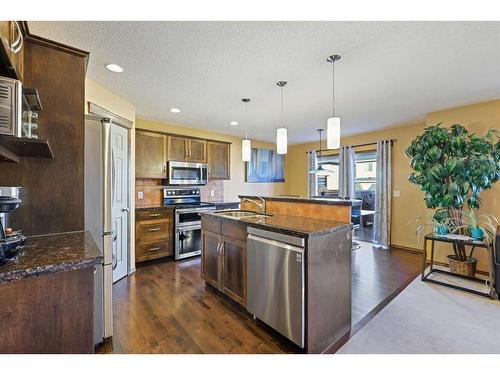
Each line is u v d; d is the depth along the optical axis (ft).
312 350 5.71
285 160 22.44
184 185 15.15
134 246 11.37
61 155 5.41
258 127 15.72
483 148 9.82
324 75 8.13
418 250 14.62
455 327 6.84
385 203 15.76
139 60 7.13
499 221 10.53
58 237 5.00
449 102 10.83
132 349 5.87
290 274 5.89
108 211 6.20
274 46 6.41
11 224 4.96
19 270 3.14
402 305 8.12
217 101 10.69
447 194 10.27
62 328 3.47
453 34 5.86
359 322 7.14
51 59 5.29
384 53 6.74
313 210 8.14
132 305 8.06
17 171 5.06
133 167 11.29
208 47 6.45
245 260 7.48
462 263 10.36
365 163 17.76
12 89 3.69
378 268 11.76
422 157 11.01
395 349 5.94
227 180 18.22
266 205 9.92
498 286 8.50
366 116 13.03
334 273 6.30
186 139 14.75
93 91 8.65
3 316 3.11
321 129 16.08
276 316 6.27
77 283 3.58
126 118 10.71
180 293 8.98
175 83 8.81
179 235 12.94
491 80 8.52
